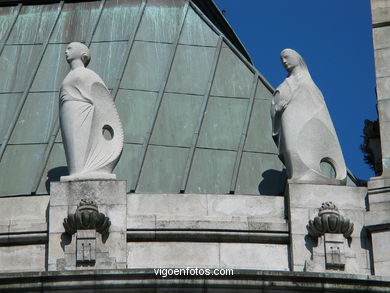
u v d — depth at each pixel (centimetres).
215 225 3450
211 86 3869
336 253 3347
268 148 3756
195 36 3978
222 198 3509
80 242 3338
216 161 3719
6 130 3794
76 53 3616
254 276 3272
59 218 3412
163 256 3428
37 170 3691
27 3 4078
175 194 3509
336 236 3372
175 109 3812
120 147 3509
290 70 3619
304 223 3425
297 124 3522
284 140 3522
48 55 3950
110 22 4012
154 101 3828
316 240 3397
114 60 3919
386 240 3406
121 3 4053
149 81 3872
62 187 3431
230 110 3828
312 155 3503
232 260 3434
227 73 3909
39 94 3866
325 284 3272
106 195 3422
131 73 3881
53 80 3897
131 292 3269
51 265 3378
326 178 3481
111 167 3481
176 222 3447
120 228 3403
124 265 3366
